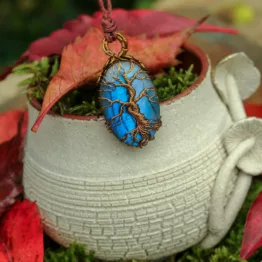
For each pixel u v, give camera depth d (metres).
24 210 0.31
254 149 0.31
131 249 0.30
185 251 0.33
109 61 0.28
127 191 0.29
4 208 0.32
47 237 0.33
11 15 0.80
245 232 0.30
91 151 0.29
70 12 0.81
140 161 0.29
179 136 0.29
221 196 0.30
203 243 0.32
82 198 0.29
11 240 0.30
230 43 0.52
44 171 0.30
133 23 0.33
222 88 0.32
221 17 0.63
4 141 0.35
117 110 0.27
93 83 0.30
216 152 0.30
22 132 0.35
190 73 0.32
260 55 0.51
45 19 0.81
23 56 0.34
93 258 0.31
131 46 0.31
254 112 0.36
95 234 0.30
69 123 0.29
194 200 0.29
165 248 0.30
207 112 0.30
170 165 0.29
